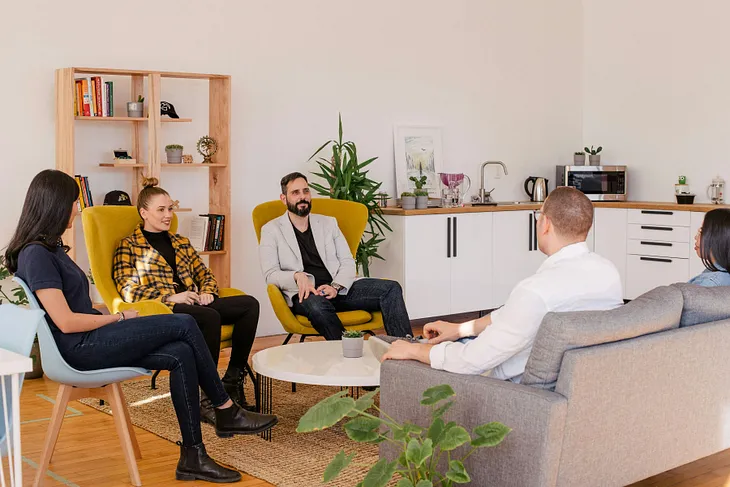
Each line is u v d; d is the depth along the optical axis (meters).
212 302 4.51
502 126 7.85
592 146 8.38
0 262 5.31
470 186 7.67
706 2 7.50
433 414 2.65
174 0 5.98
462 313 7.50
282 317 4.93
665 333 2.93
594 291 2.89
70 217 3.47
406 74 7.19
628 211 7.54
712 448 3.19
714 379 3.12
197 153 6.15
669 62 7.78
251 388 4.95
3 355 2.43
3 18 5.37
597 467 2.75
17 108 5.44
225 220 5.86
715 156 7.50
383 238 6.62
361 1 6.89
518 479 2.62
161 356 3.47
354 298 5.14
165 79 5.98
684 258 7.17
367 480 2.50
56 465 3.70
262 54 6.39
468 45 7.57
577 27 8.34
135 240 4.59
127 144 5.82
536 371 2.70
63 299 3.34
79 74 5.59
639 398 2.83
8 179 5.43
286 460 3.73
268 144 6.46
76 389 3.48
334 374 3.72
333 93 6.77
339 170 6.33
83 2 5.62
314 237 5.32
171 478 3.54
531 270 7.43
